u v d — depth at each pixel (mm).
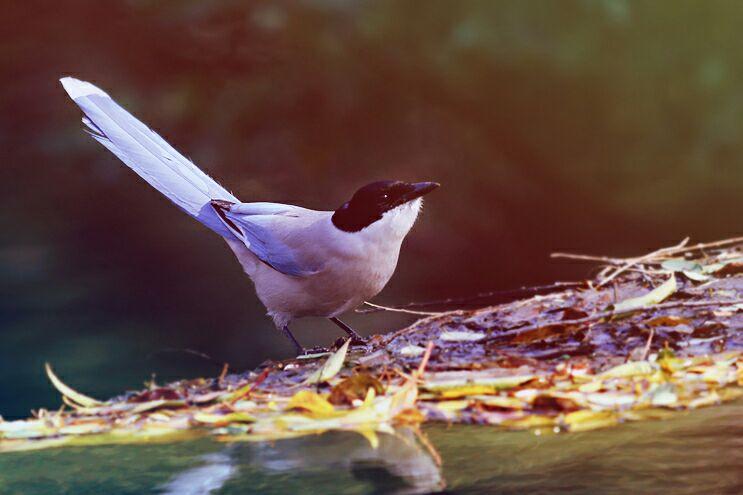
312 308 7566
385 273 7363
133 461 5383
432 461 5066
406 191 7246
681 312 7191
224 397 6430
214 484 4949
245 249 7773
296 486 4852
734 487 4504
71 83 8211
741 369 6109
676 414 5523
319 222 7371
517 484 4688
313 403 5977
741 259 8172
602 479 4691
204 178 8156
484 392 6012
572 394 5859
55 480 5160
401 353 6910
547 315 7434
